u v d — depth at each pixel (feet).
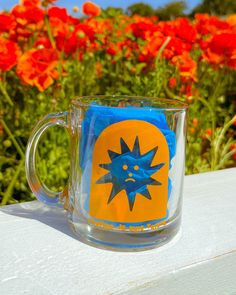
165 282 0.83
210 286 0.91
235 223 1.07
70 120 0.95
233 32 2.08
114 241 0.89
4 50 1.76
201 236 0.99
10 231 0.96
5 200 1.64
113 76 2.42
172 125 0.89
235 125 2.53
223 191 1.28
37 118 1.96
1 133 2.02
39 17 2.12
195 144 2.10
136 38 2.43
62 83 2.03
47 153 1.92
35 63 1.76
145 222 0.88
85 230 0.91
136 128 0.84
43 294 0.75
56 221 1.02
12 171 1.84
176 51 2.09
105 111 0.85
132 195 0.86
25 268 0.82
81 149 0.89
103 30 2.43
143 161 0.85
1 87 1.94
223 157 2.30
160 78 2.10
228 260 0.92
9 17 2.14
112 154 0.85
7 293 0.75
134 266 0.84
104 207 0.87
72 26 2.33
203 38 2.52
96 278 0.80
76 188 0.93
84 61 2.37
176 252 0.91
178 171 0.93
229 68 2.42
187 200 1.20
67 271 0.82
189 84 2.25
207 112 2.39
